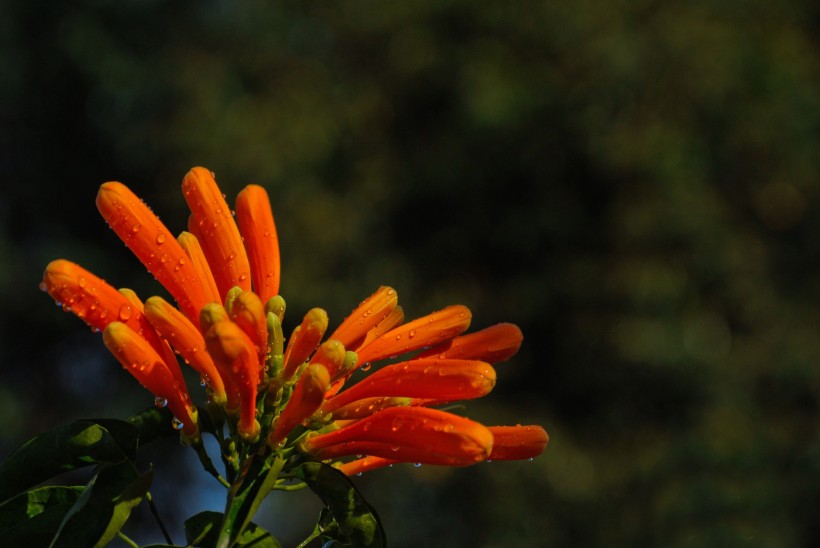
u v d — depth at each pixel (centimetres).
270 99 1418
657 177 1302
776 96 1350
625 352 1271
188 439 205
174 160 1402
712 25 1346
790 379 1312
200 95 1401
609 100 1320
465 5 1385
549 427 1316
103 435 204
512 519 1264
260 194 228
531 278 1368
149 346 195
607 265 1326
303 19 1505
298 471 204
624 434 1330
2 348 1507
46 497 209
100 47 1440
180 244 213
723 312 1318
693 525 1191
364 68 1472
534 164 1356
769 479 1235
